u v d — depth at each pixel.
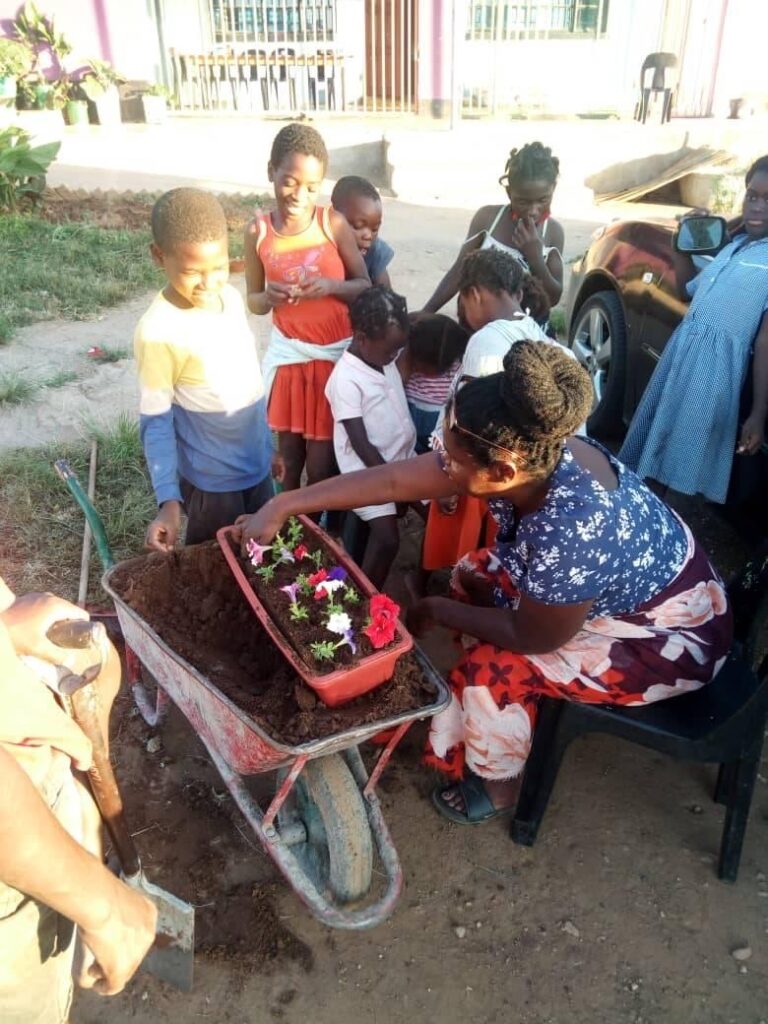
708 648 2.66
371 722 2.24
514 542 2.46
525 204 3.93
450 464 2.31
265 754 2.21
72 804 1.75
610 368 5.21
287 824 2.56
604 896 2.78
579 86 14.91
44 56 13.66
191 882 2.76
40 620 1.85
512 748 2.81
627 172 12.95
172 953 2.39
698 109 14.66
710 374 3.83
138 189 11.47
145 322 2.93
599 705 2.71
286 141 3.56
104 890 1.53
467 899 2.76
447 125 13.55
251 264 3.94
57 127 12.95
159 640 2.51
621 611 2.59
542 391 2.04
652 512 2.52
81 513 4.48
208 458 3.21
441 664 3.72
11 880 1.37
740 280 3.78
